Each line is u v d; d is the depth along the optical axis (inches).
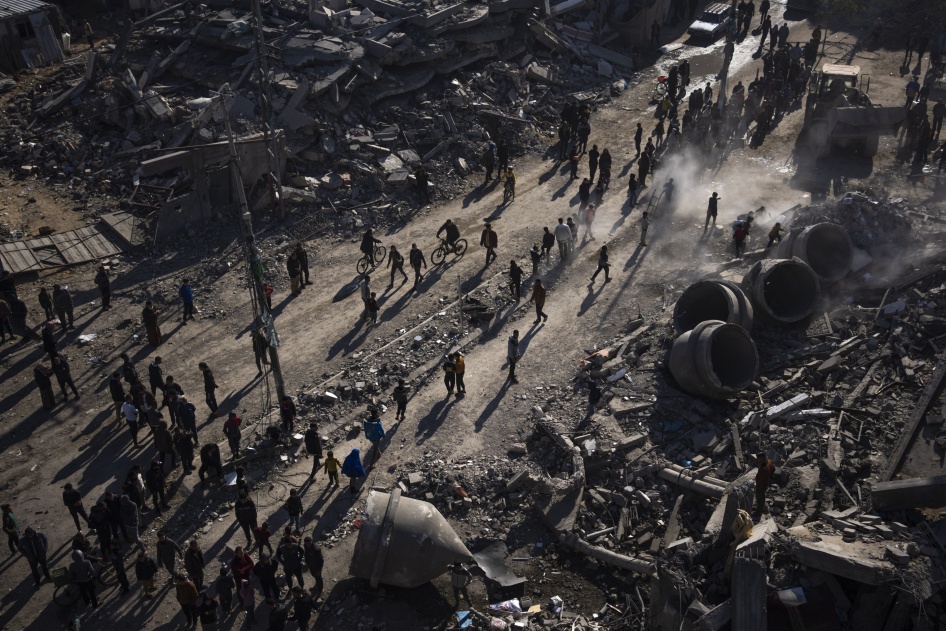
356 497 875.4
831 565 655.1
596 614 748.0
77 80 1567.4
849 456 834.2
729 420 914.1
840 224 1151.0
